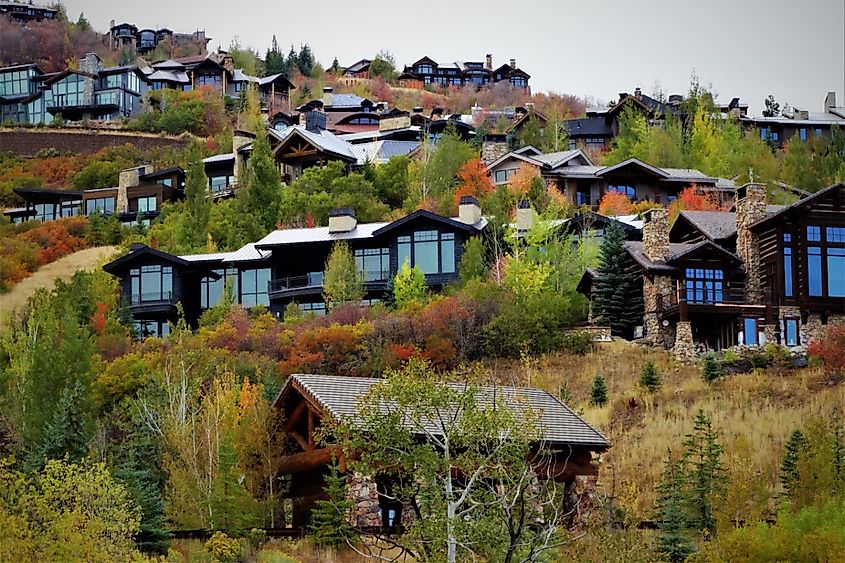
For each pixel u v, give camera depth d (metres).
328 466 40.16
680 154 123.44
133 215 120.00
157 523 39.53
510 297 74.31
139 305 89.44
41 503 35.03
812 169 117.94
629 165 110.19
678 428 58.16
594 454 54.59
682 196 105.62
